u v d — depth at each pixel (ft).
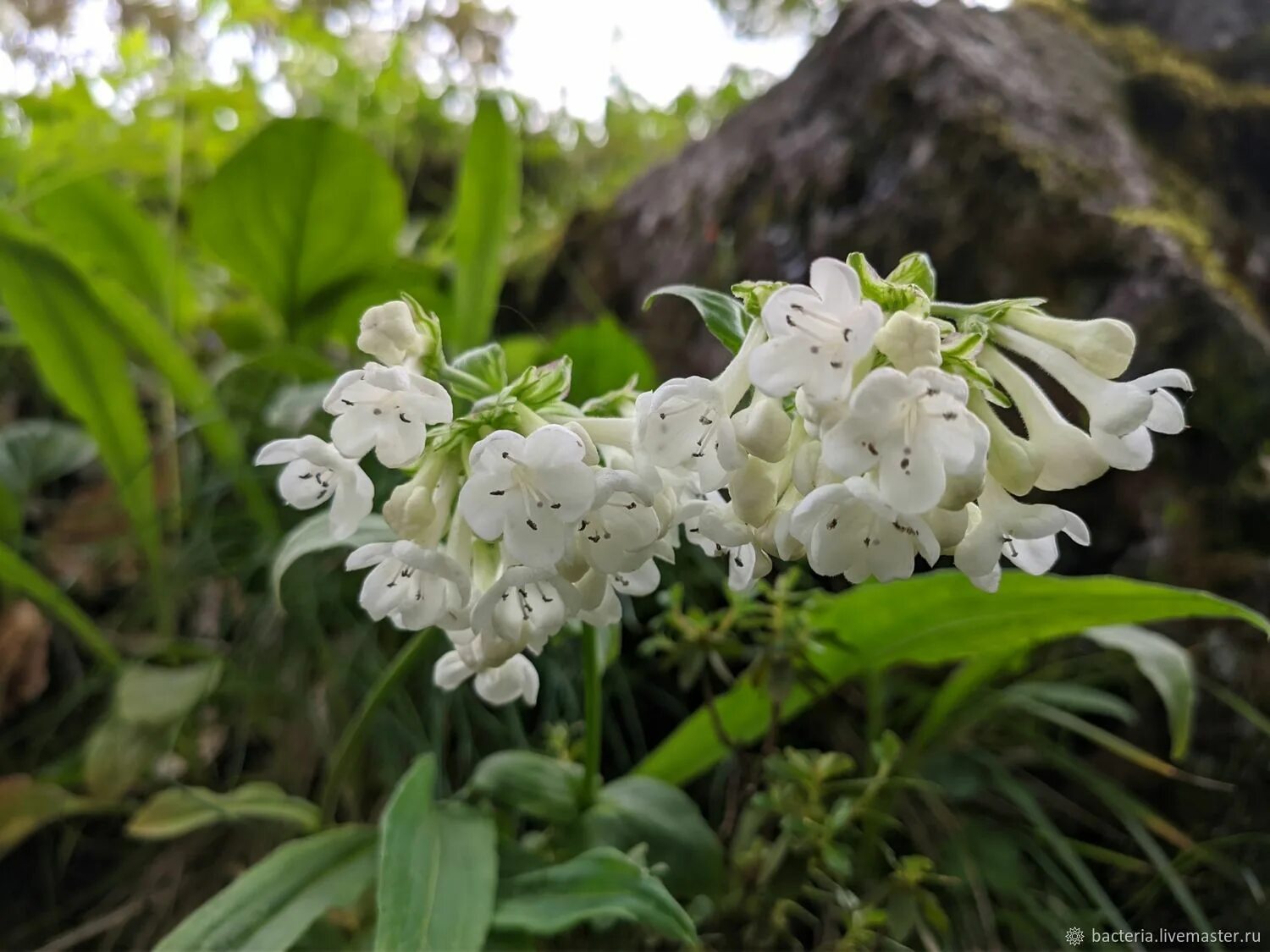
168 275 0.71
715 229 0.81
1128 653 0.55
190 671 0.54
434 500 0.31
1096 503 0.59
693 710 0.62
